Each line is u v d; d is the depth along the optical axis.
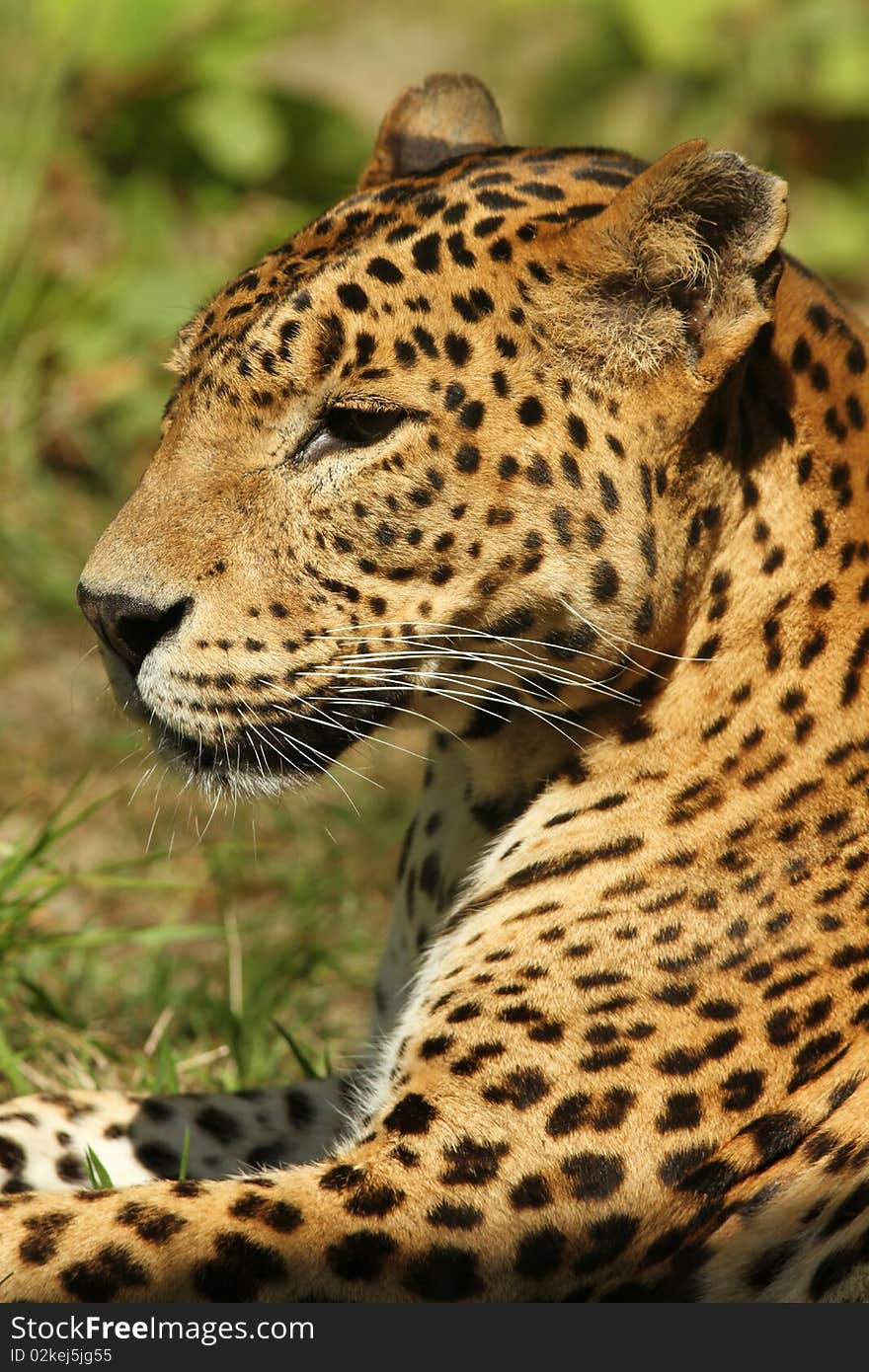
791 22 22.78
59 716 15.68
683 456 8.38
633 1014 8.19
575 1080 8.06
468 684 8.76
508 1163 7.92
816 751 8.52
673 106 23.08
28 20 19.81
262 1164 9.90
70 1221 7.74
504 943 8.56
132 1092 10.62
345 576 8.55
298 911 13.50
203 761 8.84
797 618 8.52
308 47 28.64
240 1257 7.67
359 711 8.86
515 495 8.34
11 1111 9.59
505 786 9.20
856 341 8.92
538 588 8.42
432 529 8.42
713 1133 8.05
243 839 14.61
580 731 8.80
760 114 22.81
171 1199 7.83
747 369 8.49
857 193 22.73
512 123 25.30
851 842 8.47
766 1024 8.18
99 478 17.70
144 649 8.68
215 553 8.56
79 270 18.45
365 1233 7.77
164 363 9.49
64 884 11.41
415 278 8.30
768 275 8.15
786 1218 7.92
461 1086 8.09
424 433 8.33
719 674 8.58
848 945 8.31
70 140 19.67
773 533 8.51
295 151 20.75
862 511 8.66
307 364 8.38
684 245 8.15
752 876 8.41
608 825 8.65
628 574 8.36
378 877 14.45
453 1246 7.80
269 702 8.62
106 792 14.89
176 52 20.36
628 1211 7.94
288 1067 11.71
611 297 8.31
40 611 16.45
